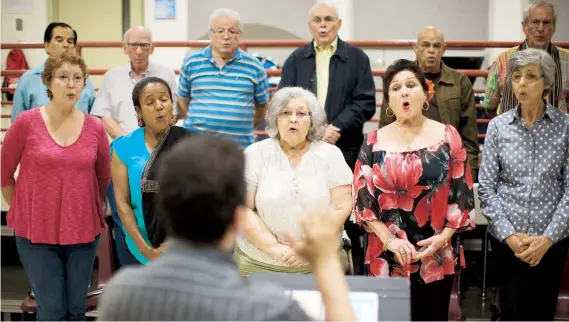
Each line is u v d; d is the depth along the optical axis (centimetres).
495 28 727
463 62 609
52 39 464
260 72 427
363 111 418
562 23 693
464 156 303
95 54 859
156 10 830
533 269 319
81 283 345
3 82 719
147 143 338
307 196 303
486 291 455
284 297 134
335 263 136
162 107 330
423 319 305
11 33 748
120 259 395
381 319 184
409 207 299
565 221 311
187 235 133
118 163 337
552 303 323
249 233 297
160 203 134
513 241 312
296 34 996
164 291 131
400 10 908
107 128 450
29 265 339
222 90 417
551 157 317
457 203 300
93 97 468
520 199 319
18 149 335
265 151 313
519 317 321
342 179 312
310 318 135
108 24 848
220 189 132
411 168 296
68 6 834
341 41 431
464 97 425
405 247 290
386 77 310
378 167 301
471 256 473
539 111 321
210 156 134
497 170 325
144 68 458
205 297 130
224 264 135
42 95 442
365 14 914
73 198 335
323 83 430
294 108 307
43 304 340
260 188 306
